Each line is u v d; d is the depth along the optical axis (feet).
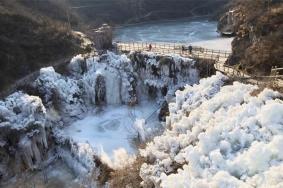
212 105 77.66
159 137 79.46
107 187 96.27
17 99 130.11
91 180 106.83
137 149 106.93
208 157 57.31
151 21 342.03
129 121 139.74
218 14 334.24
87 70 160.56
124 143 122.31
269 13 152.25
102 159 111.75
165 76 152.46
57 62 168.55
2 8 195.52
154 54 156.56
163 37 252.83
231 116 67.10
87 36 203.00
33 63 165.68
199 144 61.26
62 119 142.10
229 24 242.99
